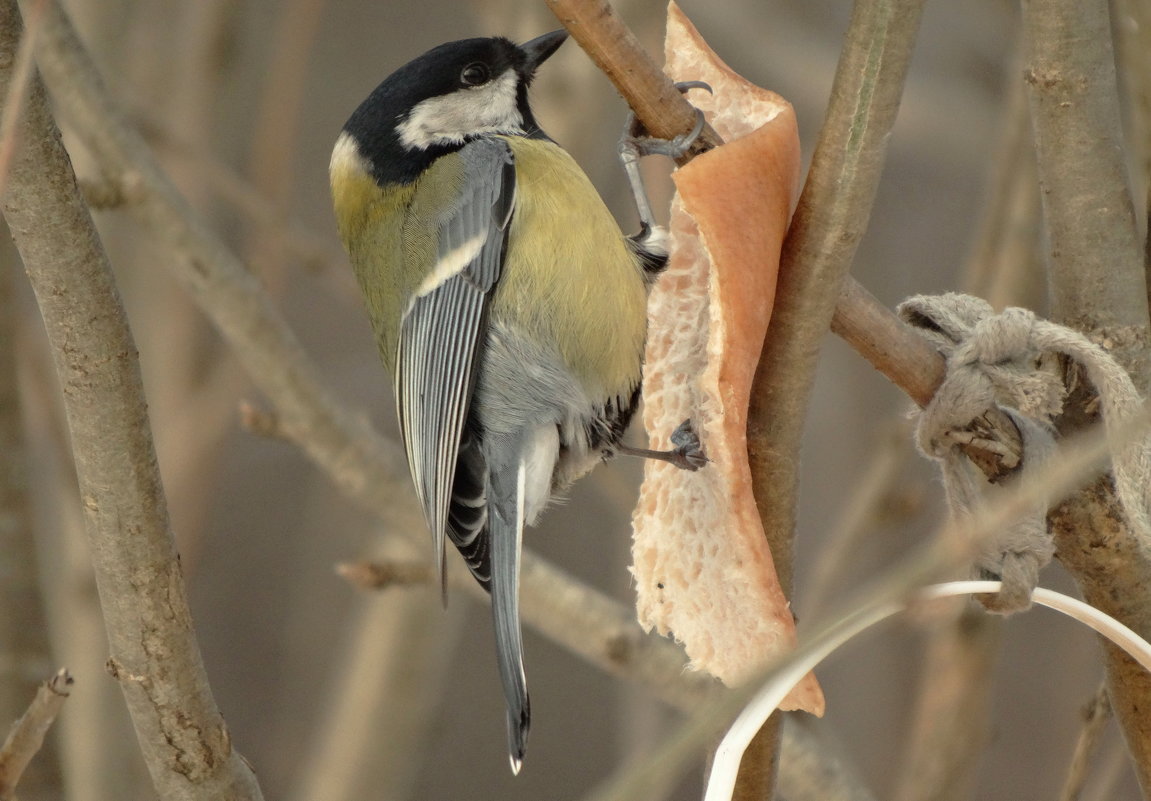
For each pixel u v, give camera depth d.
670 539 4.49
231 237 10.99
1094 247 4.32
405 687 8.70
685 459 4.41
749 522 3.99
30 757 4.16
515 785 13.65
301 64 9.81
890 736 9.93
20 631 6.64
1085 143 4.32
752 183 3.88
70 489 7.92
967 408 4.09
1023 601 3.95
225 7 10.16
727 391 3.91
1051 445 4.14
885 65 3.74
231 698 13.02
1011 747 10.84
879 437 8.37
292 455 13.65
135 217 7.07
